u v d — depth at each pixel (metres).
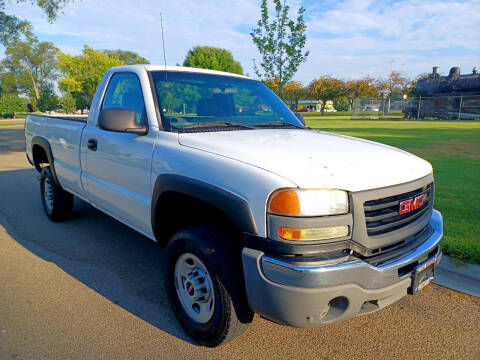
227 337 2.30
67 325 2.73
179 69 3.46
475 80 40.59
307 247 1.93
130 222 3.28
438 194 6.17
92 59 47.59
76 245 4.29
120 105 3.45
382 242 2.12
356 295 1.97
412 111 40.75
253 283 2.01
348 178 2.05
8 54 73.12
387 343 2.58
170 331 2.68
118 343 2.53
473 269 3.52
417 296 3.19
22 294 3.17
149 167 2.80
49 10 14.39
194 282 2.47
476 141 14.45
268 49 9.95
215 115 3.32
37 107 59.62
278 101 3.99
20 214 5.46
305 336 2.64
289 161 2.16
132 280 3.45
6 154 12.52
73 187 4.28
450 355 2.46
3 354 2.40
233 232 2.35
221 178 2.19
